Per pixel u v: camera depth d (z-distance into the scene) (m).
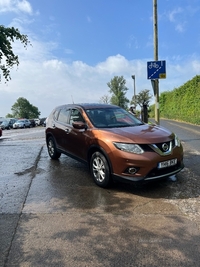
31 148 9.55
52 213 3.64
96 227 3.21
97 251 2.71
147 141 4.21
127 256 2.61
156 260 2.54
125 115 5.91
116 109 6.07
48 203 4.01
